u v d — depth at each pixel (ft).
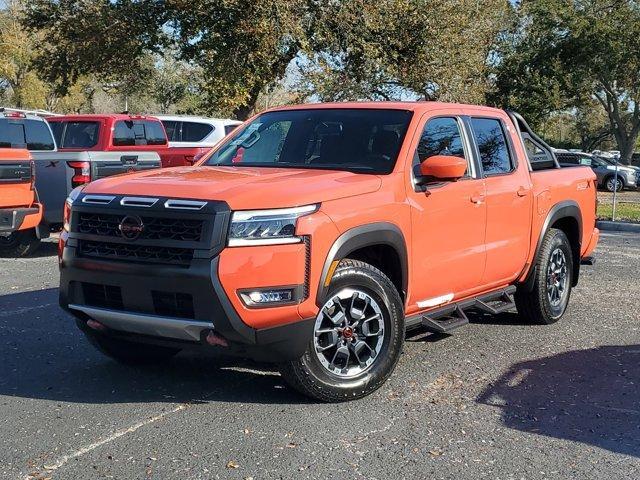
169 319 14.66
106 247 15.44
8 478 12.35
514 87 134.62
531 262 22.67
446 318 20.06
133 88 107.96
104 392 16.63
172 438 14.08
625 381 18.21
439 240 18.34
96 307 15.71
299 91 82.58
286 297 14.62
